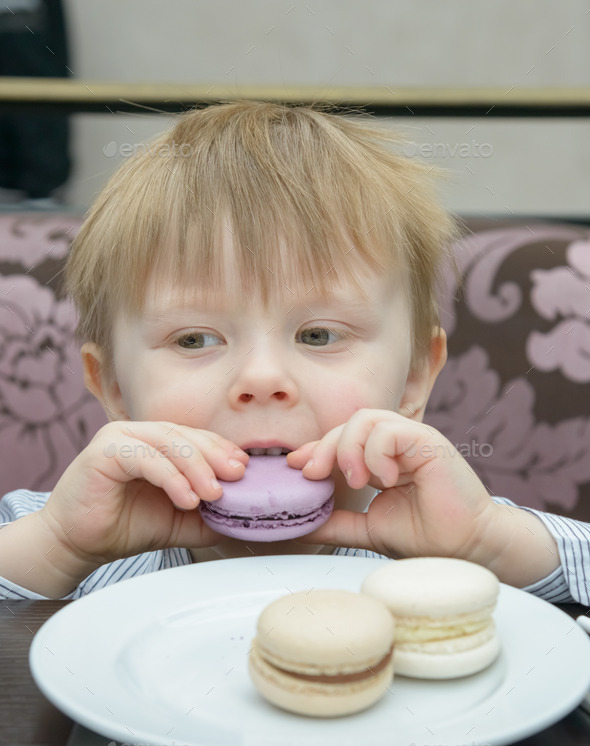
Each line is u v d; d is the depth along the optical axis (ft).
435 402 4.80
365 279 3.12
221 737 1.59
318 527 2.71
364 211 3.22
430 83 8.51
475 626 1.92
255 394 2.90
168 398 2.99
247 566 2.38
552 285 4.75
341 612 1.82
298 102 5.50
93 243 3.51
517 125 8.47
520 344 4.75
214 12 8.40
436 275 3.84
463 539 2.67
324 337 3.09
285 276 3.01
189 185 3.19
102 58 8.27
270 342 2.98
